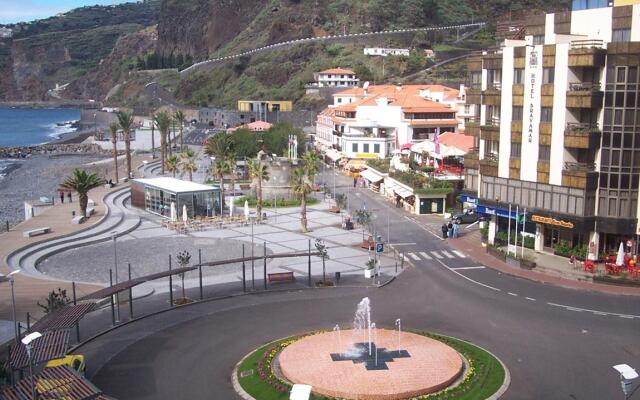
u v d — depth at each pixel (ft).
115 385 135.44
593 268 221.46
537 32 269.85
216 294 202.90
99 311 186.29
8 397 114.01
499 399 126.72
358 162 485.97
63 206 360.28
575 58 227.61
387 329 167.02
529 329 168.86
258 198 328.08
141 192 364.17
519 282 216.13
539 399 126.93
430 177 353.31
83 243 278.87
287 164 389.39
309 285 211.20
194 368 144.46
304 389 106.32
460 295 200.95
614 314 181.27
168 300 196.54
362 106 500.33
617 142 225.35
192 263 242.99
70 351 155.02
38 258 250.37
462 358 146.72
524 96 248.11
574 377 137.59
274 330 169.17
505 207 256.93
